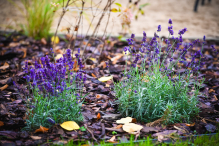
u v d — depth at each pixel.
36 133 2.38
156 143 2.34
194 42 2.56
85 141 2.36
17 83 2.72
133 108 2.48
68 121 2.41
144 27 4.65
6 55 3.05
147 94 2.49
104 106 2.55
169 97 2.50
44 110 2.42
